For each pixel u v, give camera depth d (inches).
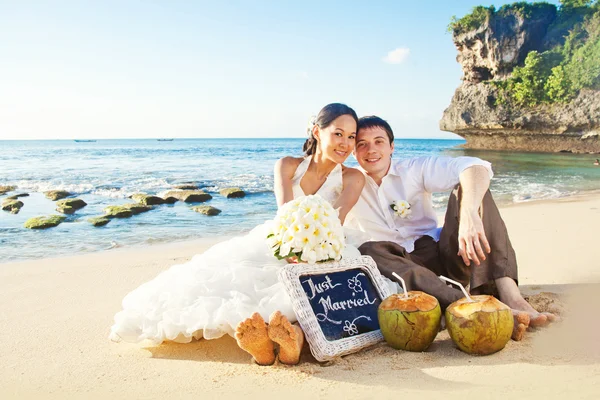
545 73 1941.4
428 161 154.7
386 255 135.5
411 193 157.8
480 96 2139.5
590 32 1892.2
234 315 108.8
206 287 118.9
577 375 91.3
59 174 923.4
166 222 414.3
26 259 285.9
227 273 120.8
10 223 417.4
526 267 200.2
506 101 2059.5
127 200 559.8
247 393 92.8
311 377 98.7
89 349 125.6
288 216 119.3
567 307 138.0
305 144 160.7
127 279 213.6
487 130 2148.1
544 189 622.2
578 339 111.2
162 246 316.8
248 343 102.4
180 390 96.3
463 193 136.6
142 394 95.8
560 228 297.7
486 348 103.9
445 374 96.1
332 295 116.6
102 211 478.3
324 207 120.0
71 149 2652.6
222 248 138.4
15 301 178.5
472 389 88.2
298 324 111.2
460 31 2219.5
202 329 116.2
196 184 715.4
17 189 672.4
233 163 1304.1
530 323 120.5
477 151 2021.4
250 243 134.9
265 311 110.0
